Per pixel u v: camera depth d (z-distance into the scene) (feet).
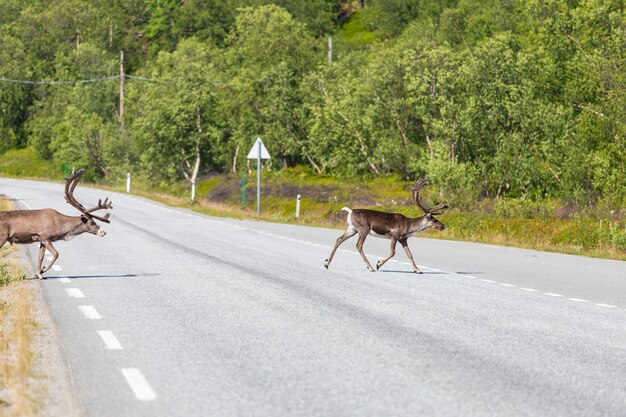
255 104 304.30
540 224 135.64
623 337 48.67
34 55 550.77
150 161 319.47
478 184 196.54
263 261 90.43
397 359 41.16
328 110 259.39
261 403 32.65
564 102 228.02
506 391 35.01
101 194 250.78
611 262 100.53
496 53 216.74
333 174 264.72
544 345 45.65
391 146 240.94
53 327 48.83
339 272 81.41
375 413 31.37
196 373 37.70
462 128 215.92
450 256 104.99
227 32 613.11
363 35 626.64
